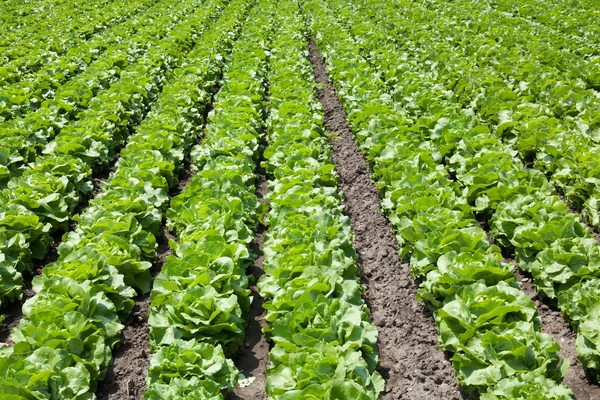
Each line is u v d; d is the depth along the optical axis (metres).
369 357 1.82
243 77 4.14
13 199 2.54
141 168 2.89
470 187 2.60
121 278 2.13
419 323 2.12
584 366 1.81
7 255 2.33
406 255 2.43
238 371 1.80
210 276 1.98
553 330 2.04
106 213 2.44
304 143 3.07
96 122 3.41
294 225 2.27
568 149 2.80
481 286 1.89
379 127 3.21
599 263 2.00
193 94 3.88
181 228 2.51
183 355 1.73
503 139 3.21
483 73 3.89
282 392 1.63
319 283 1.91
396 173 2.70
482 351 1.74
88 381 1.70
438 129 3.11
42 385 1.64
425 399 1.83
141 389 1.91
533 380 1.60
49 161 2.88
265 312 2.19
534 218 2.25
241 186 2.77
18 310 2.27
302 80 4.12
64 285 1.98
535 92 3.62
